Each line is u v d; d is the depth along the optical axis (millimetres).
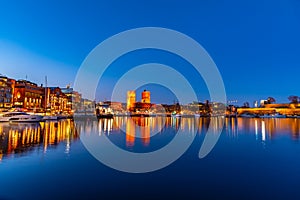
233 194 9648
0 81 79750
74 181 11172
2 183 10672
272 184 10906
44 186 10367
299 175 12375
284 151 19609
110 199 9023
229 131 39750
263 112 167125
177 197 9320
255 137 30281
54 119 71938
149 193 9727
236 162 15562
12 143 21891
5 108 80500
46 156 16453
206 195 9531
